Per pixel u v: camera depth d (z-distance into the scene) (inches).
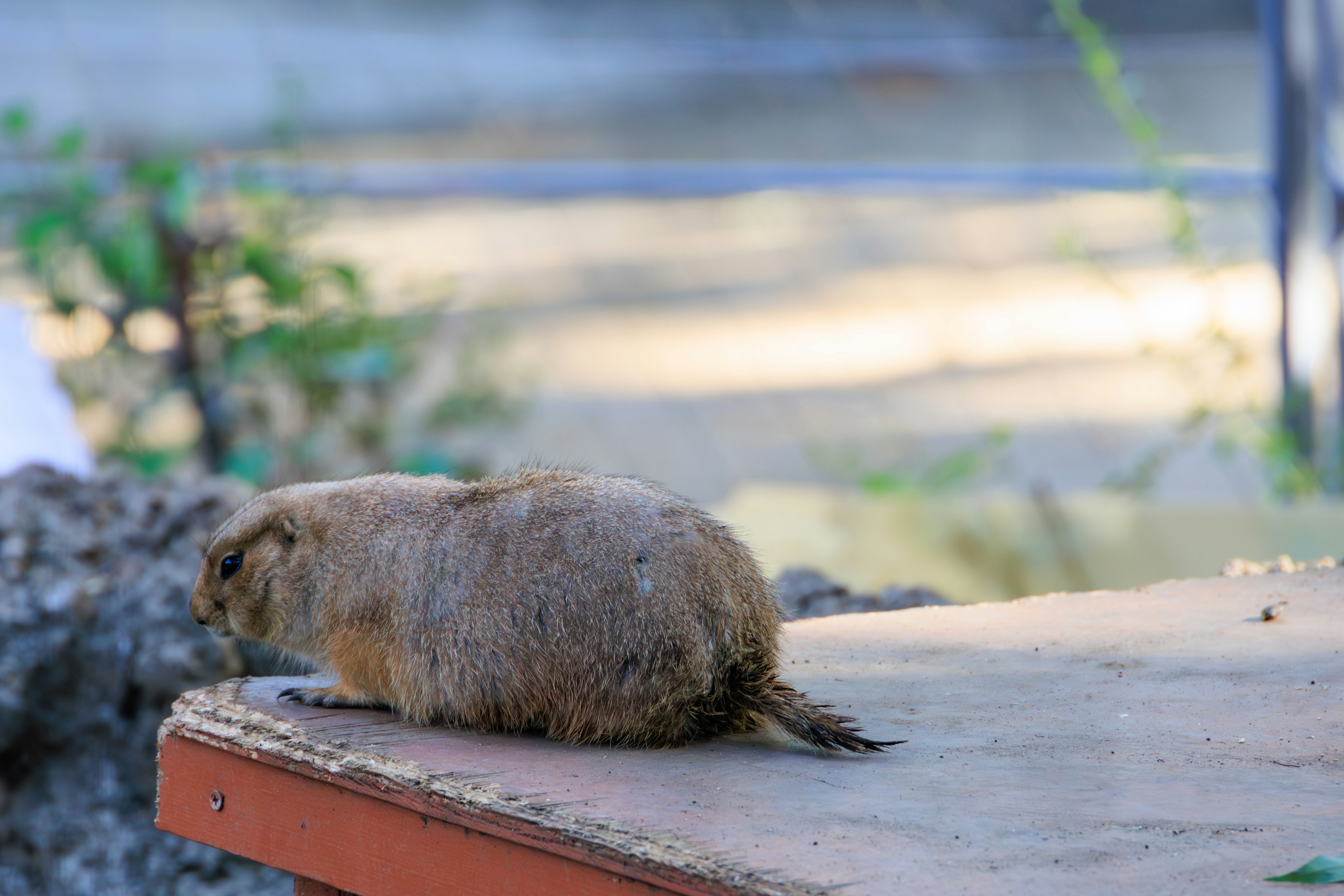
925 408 682.2
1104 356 708.0
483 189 589.0
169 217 427.2
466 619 163.2
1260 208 687.7
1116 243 797.9
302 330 446.9
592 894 131.4
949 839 128.6
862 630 216.5
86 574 299.1
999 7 1035.9
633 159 1051.3
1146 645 201.3
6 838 286.0
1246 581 242.4
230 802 167.8
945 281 844.0
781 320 821.2
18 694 280.4
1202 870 120.8
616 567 158.2
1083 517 430.9
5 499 320.5
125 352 447.8
